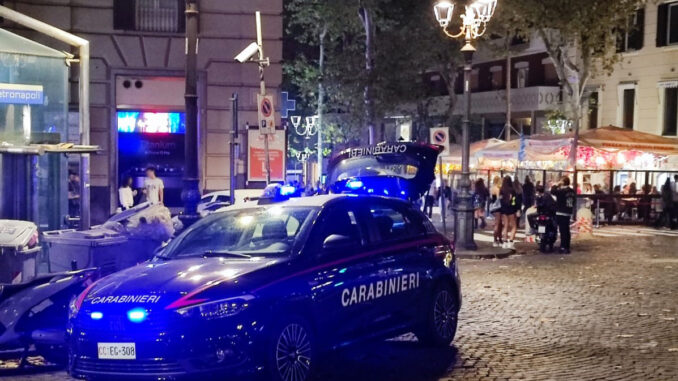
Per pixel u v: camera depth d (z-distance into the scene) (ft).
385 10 110.63
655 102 121.90
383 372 26.66
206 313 21.66
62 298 27.58
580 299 42.14
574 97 100.42
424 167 56.39
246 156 72.64
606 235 84.64
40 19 69.77
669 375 26.02
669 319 36.24
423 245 29.71
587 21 96.12
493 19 111.04
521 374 26.20
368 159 57.41
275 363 22.79
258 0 73.46
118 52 71.61
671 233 87.30
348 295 25.43
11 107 43.01
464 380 25.48
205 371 21.62
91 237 34.42
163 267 24.23
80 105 45.19
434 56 118.01
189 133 41.52
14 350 28.12
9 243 31.55
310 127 141.49
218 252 25.58
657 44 121.49
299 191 42.57
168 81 73.00
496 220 71.77
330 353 24.86
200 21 72.43
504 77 164.86
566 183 68.44
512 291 45.06
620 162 99.25
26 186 41.39
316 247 25.18
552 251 68.54
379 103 106.93
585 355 29.04
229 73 73.36
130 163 72.90
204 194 73.05
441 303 30.27
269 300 22.76
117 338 21.76
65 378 26.32
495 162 120.06
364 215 27.73
